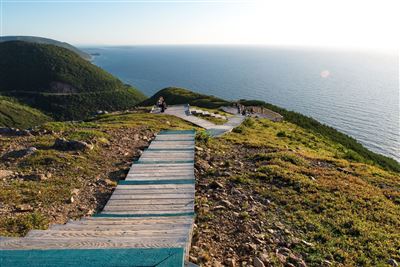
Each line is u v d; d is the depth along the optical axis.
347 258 7.57
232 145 19.81
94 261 4.48
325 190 12.05
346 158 22.88
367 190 12.67
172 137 19.61
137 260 4.46
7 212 9.08
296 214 9.80
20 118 136.88
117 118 31.78
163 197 10.20
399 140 82.06
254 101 64.38
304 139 29.80
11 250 4.89
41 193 10.57
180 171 13.02
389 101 143.88
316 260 7.40
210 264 6.67
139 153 16.25
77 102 171.75
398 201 12.30
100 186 11.64
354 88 193.62
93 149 16.16
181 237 6.14
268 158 16.09
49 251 4.83
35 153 14.52
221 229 8.59
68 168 13.24
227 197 10.91
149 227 7.07
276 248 7.80
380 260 7.64
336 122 103.06
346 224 9.34
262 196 11.16
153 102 87.62
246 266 6.86
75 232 6.53
